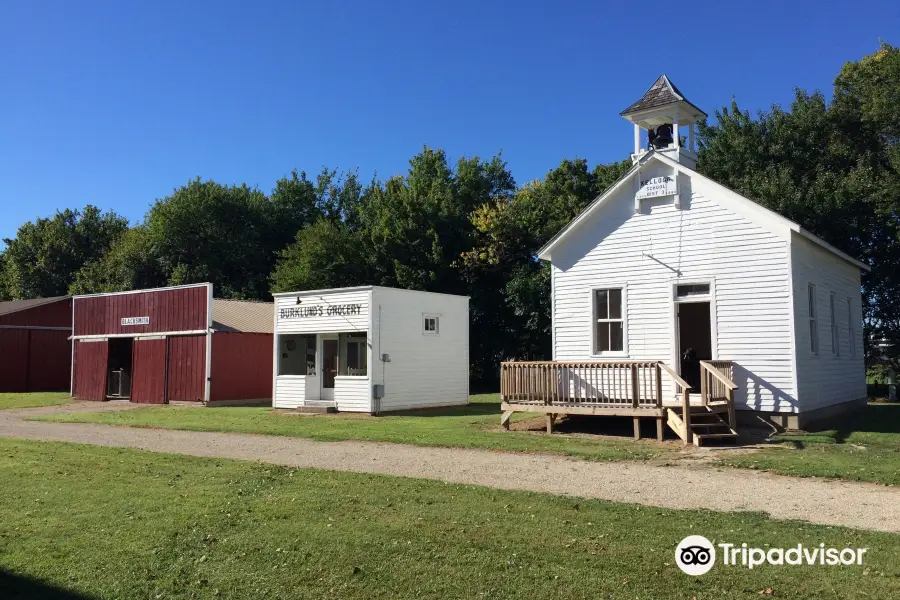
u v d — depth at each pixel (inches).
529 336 1489.9
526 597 233.9
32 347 1636.3
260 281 2089.1
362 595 240.8
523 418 767.1
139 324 1231.5
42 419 887.7
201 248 2050.9
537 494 373.4
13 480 442.9
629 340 708.7
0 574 267.4
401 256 1598.2
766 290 639.1
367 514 336.8
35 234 2743.6
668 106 750.5
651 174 708.0
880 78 1186.6
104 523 333.7
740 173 1254.9
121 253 2146.9
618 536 292.4
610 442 578.2
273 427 737.0
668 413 583.8
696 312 787.4
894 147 1075.3
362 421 797.9
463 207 1734.7
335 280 1637.6
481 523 316.8
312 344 1031.6
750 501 357.4
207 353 1118.4
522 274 1503.4
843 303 826.8
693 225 681.6
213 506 360.5
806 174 1199.6
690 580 243.3
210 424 783.1
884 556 261.6
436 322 1024.2
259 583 254.7
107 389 1267.2
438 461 495.8
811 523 310.5
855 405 840.9
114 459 519.5
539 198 1638.8
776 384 629.9
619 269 721.0
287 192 2314.2
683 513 330.6
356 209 2325.3
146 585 256.2
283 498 374.9
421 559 271.1
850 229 1109.7
